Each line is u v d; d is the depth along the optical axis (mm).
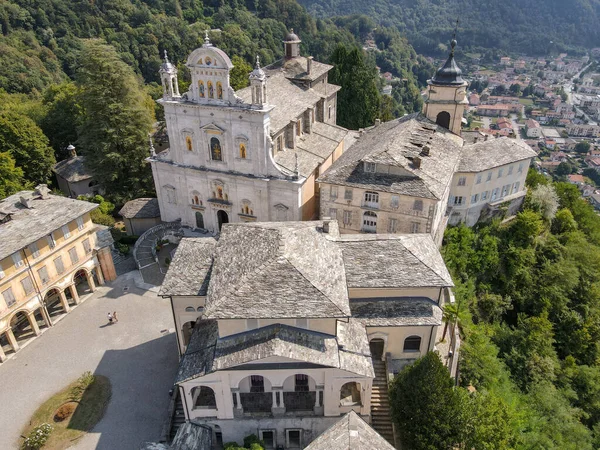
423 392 34406
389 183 53969
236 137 58688
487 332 57844
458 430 35031
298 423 39250
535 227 69438
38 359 49062
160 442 40094
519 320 63438
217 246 42562
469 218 69688
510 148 68812
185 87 95688
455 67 66875
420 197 52281
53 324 53844
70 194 82250
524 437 42781
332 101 83188
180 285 40312
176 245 67125
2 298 47250
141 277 61500
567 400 55031
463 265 62438
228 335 37406
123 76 75375
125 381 46219
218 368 34844
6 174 71500
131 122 75500
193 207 66125
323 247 41156
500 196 71375
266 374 36438
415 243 42969
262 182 59875
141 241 67312
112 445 40250
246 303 35406
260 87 55125
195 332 41062
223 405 38219
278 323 36906
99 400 44312
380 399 41250
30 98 112625
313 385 39719
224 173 61219
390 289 41062
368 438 30375
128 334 52188
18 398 44750
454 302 52562
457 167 64188
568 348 65375
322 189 57344
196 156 62438
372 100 99188
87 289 59438
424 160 56906
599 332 66375
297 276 36625
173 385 45375
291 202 60406
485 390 44469
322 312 34812
